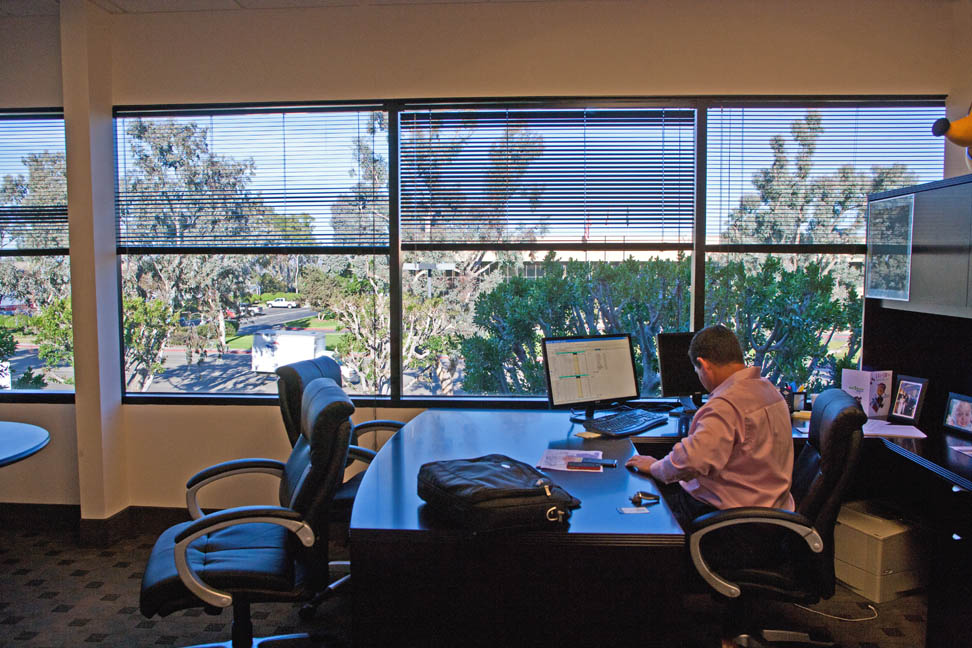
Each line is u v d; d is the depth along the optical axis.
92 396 3.40
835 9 3.29
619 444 2.65
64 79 3.32
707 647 2.44
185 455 3.61
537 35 3.38
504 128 3.48
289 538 2.23
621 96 3.38
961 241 2.56
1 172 3.66
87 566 3.16
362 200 3.54
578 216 3.51
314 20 3.44
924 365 3.12
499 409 3.52
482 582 1.77
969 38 3.15
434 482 1.86
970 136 2.38
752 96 3.34
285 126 3.55
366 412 3.57
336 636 2.42
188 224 3.61
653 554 1.74
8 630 2.57
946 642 2.24
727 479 2.16
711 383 2.31
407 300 3.58
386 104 3.47
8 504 3.66
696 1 3.31
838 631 2.55
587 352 3.05
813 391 3.49
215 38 3.48
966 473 2.25
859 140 3.40
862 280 3.44
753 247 3.45
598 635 1.77
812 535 1.95
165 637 2.53
